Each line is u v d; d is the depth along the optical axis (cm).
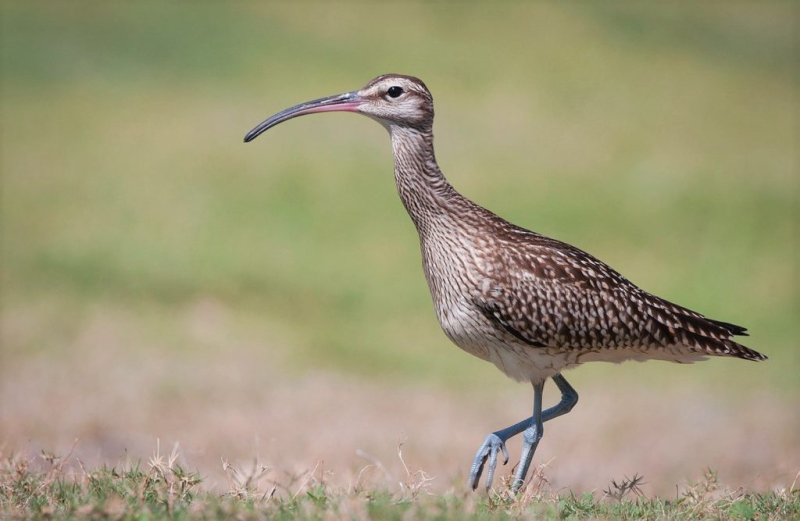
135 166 2325
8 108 2541
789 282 2062
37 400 1355
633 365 1786
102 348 1608
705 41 3547
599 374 1733
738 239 2225
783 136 2886
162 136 2477
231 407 1399
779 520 670
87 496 671
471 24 3325
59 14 3045
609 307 808
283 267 1983
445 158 2495
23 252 1939
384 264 2028
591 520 662
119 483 716
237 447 1204
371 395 1517
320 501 668
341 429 1309
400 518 611
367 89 842
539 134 2700
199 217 2139
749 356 836
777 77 3359
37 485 718
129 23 3045
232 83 2805
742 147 2772
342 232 2138
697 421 1463
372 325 1822
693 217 2309
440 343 1786
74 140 2419
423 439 1280
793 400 1596
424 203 823
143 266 1928
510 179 2412
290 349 1692
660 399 1590
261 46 3005
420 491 720
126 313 1764
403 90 834
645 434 1391
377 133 2633
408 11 3331
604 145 2675
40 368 1508
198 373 1535
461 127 2692
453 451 1228
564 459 1248
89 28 2992
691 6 3828
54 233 2019
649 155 2639
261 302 1859
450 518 618
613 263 2108
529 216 2256
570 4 3603
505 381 1653
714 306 1973
